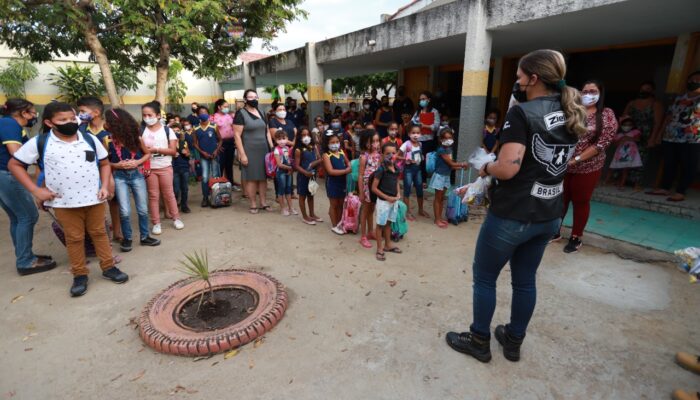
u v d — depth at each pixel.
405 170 5.20
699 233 4.36
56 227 3.85
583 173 3.77
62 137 3.10
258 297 3.16
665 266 3.71
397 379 2.31
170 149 4.77
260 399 2.18
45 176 3.10
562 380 2.28
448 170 4.82
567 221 4.87
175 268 3.89
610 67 9.38
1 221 5.56
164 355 2.59
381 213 3.87
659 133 5.51
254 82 13.15
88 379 2.38
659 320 2.86
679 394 2.09
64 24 6.10
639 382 2.26
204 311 3.00
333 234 4.82
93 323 2.96
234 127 5.32
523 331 2.38
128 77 13.18
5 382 2.36
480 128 5.69
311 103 9.34
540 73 1.98
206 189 6.14
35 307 3.19
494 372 2.35
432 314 2.98
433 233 4.76
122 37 7.10
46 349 2.66
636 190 5.67
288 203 5.64
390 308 3.07
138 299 3.30
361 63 9.58
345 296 3.27
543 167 2.01
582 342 2.62
